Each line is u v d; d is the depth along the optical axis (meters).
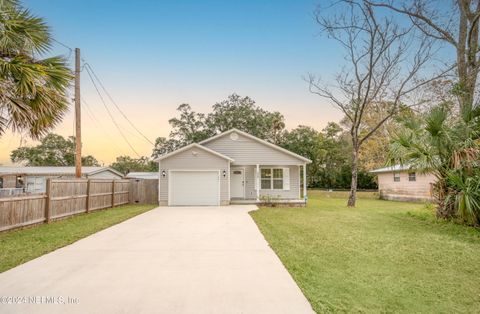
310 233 7.15
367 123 27.95
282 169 17.53
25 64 6.50
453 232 7.34
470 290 3.58
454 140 8.26
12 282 3.71
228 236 6.80
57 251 5.32
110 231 7.43
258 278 3.91
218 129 26.45
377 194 24.62
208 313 2.89
